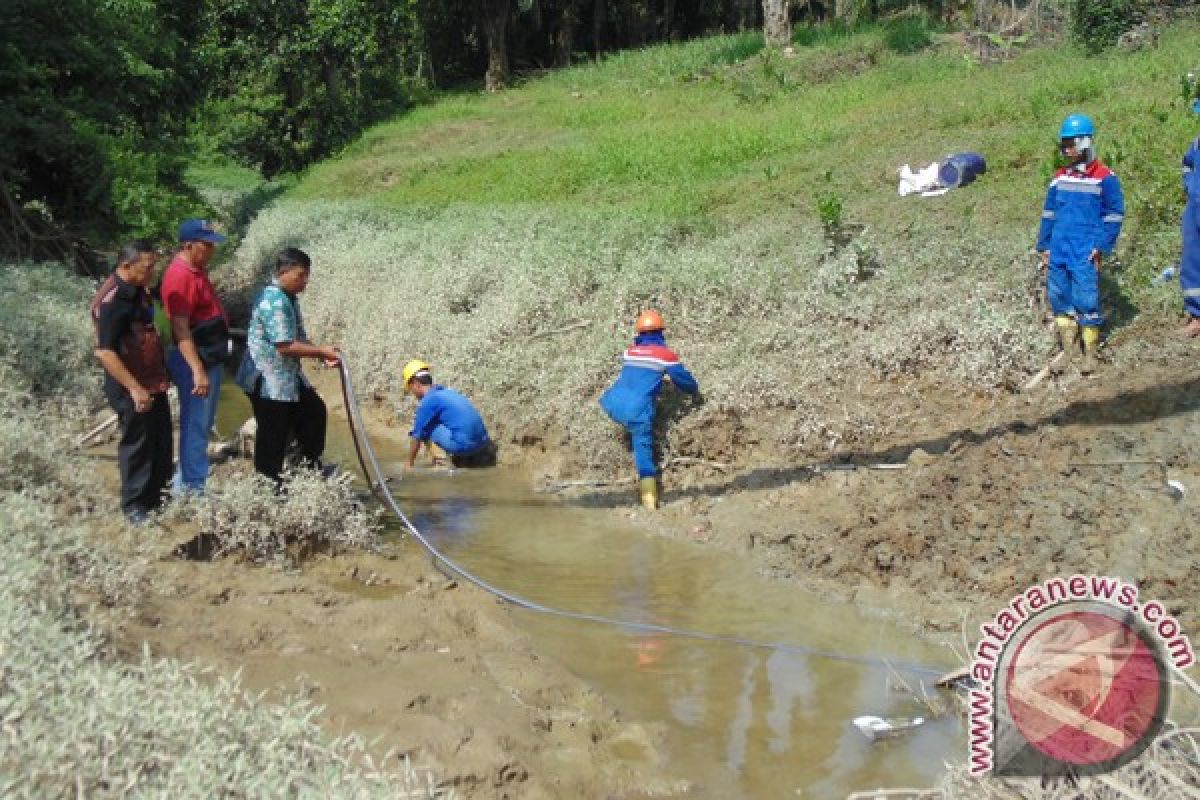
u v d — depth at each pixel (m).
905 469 7.57
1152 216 9.09
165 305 7.11
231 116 29.84
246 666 5.11
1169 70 13.29
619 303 10.24
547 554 7.62
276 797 3.49
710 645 6.17
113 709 3.66
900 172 11.82
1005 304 8.70
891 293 9.31
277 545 6.93
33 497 6.56
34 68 14.66
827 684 5.66
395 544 7.69
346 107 30.83
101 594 5.36
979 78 16.84
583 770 4.80
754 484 8.09
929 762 4.88
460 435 9.48
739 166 14.33
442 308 11.81
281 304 7.33
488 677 5.48
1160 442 6.78
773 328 9.34
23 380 9.80
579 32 38.97
